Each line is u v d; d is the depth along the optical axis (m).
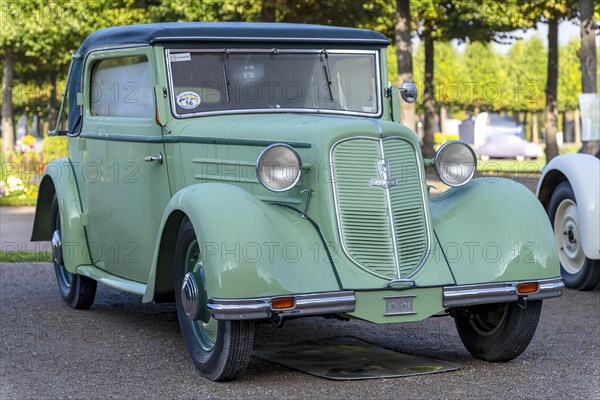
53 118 37.62
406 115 21.00
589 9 16.75
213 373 5.78
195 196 5.74
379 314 5.64
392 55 45.12
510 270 5.90
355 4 20.42
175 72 6.88
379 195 5.81
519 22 24.17
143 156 7.14
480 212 6.13
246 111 6.93
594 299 8.91
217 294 5.41
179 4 20.16
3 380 5.93
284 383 5.76
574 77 55.88
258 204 5.76
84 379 5.94
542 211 6.16
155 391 5.61
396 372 6.00
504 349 6.22
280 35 7.08
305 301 5.47
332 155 5.77
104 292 9.48
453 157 6.12
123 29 7.48
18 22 25.97
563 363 6.30
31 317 8.12
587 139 15.33
